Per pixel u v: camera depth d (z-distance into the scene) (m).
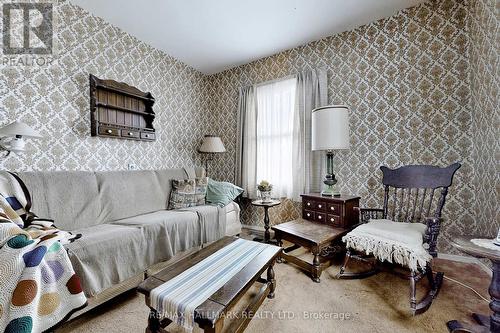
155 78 3.14
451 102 2.28
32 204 1.74
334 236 2.09
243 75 3.70
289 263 2.34
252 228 3.61
